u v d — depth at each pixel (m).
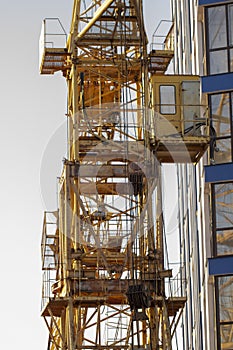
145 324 78.75
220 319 77.75
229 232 78.81
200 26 84.38
